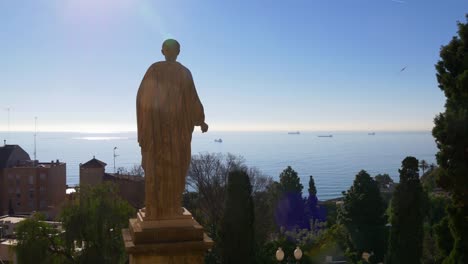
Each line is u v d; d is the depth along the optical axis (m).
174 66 10.41
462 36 26.16
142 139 10.24
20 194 82.12
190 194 55.38
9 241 44.12
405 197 31.55
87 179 75.56
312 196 80.50
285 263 36.28
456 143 24.05
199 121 10.59
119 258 34.06
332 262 48.16
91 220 33.31
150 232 9.85
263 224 52.91
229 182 27.78
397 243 31.80
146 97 10.19
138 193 64.19
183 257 9.94
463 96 24.66
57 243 34.00
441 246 27.72
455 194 24.77
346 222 52.72
